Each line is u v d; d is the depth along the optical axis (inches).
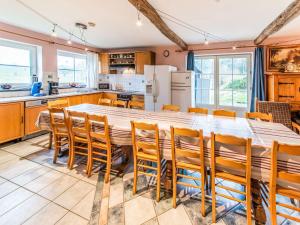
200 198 84.8
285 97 165.2
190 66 220.2
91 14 126.3
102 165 114.0
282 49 179.5
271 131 83.1
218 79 220.7
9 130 141.3
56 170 107.6
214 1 103.6
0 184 93.0
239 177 67.3
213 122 98.7
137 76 250.5
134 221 70.6
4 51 163.8
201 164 71.8
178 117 110.7
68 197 84.0
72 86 224.5
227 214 74.9
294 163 60.8
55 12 124.2
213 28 153.9
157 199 81.5
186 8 113.3
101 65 254.8
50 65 194.1
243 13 121.1
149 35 181.3
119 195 85.9
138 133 87.7
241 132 81.3
